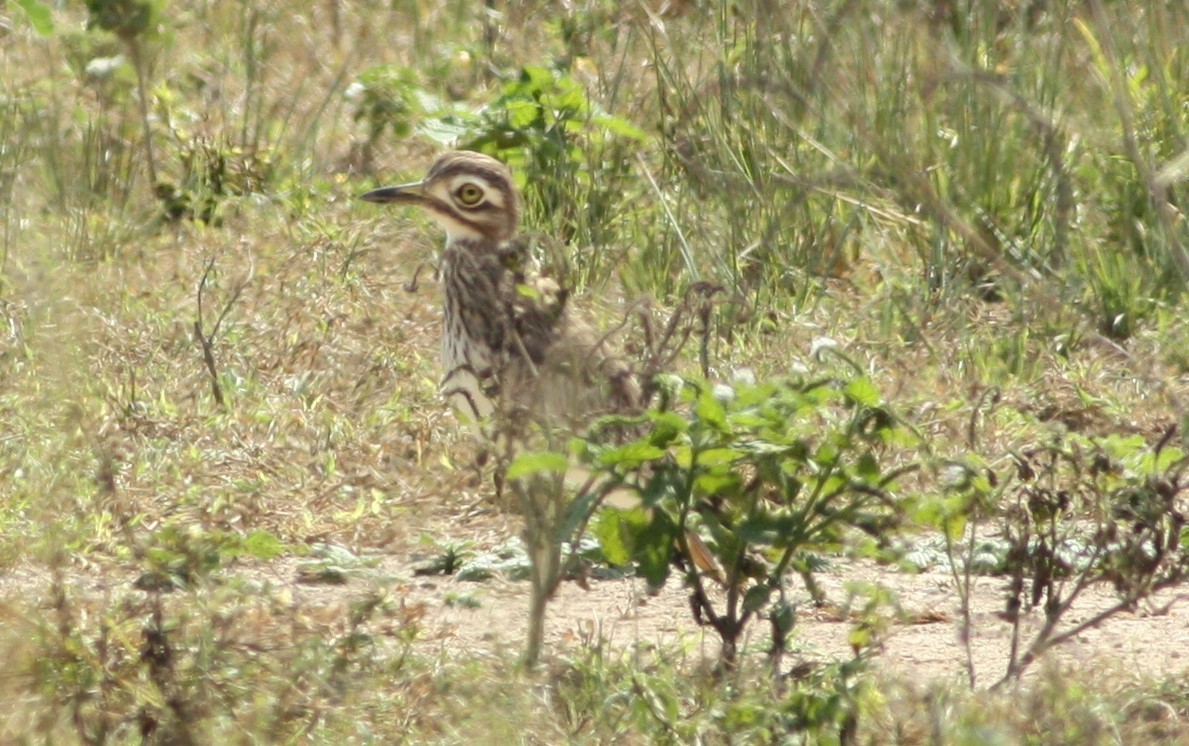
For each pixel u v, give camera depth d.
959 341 14.33
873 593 9.15
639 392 9.86
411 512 11.84
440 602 10.62
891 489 9.11
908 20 14.80
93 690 8.09
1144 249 15.17
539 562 9.34
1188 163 10.62
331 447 12.73
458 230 12.27
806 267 15.40
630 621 10.33
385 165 17.25
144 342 13.88
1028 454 10.03
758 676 8.90
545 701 8.51
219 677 8.14
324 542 11.61
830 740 8.16
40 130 16.23
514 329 10.13
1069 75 14.91
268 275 14.99
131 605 8.77
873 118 14.73
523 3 19.38
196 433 12.71
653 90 16.81
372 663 8.59
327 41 19.69
